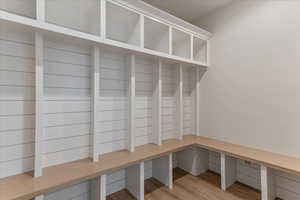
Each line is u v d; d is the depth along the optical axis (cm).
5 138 137
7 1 133
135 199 196
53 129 161
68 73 170
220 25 249
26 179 134
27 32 138
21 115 144
